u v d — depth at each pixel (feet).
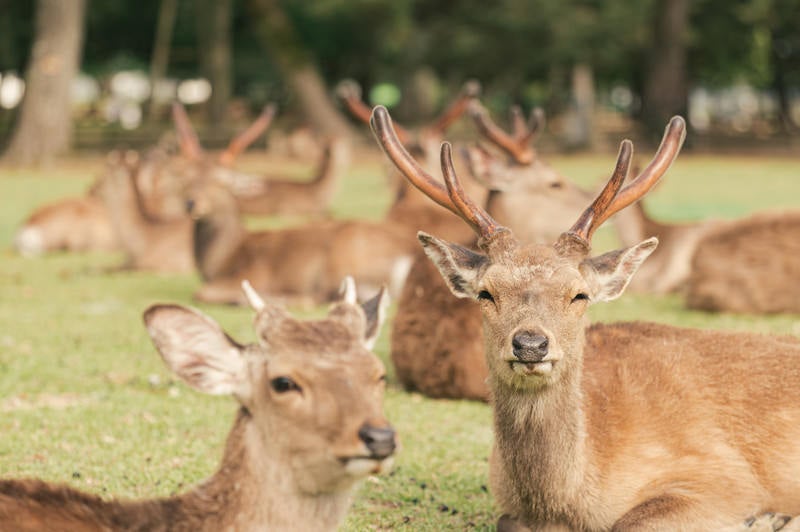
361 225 51.62
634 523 21.08
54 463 26.96
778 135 205.57
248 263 52.80
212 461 27.45
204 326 16.90
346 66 197.98
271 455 16.76
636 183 23.40
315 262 51.39
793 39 211.61
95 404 32.76
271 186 91.91
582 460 21.52
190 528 16.87
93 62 218.18
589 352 24.14
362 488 26.02
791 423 22.62
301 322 16.96
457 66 177.78
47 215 73.51
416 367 34.55
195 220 54.03
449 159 22.66
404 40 171.83
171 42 205.16
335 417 15.99
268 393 16.60
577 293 20.89
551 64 171.83
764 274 47.75
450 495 25.70
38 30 136.98
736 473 22.15
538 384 20.94
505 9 165.89
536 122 41.57
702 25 183.32
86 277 61.67
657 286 55.36
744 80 238.07
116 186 64.18
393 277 50.98
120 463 27.09
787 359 23.65
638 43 173.68
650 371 23.26
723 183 116.16
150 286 58.54
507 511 22.54
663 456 22.06
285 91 232.94
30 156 136.67
